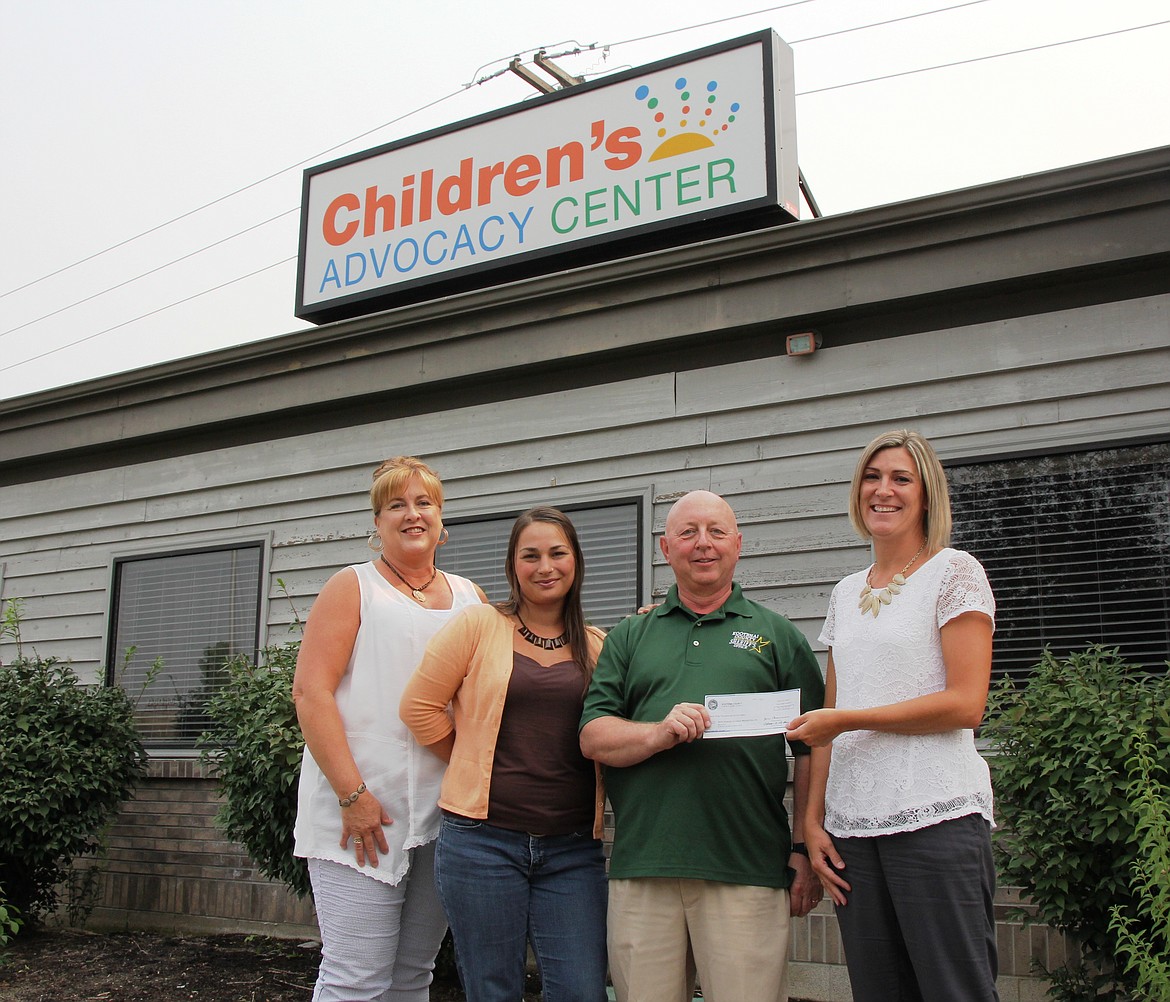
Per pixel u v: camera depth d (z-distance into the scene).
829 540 5.21
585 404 6.02
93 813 6.58
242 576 7.15
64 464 8.12
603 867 3.18
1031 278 4.80
